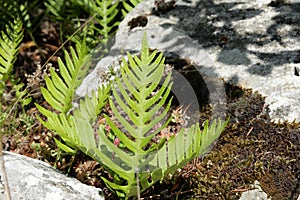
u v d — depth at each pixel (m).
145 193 0.88
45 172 0.85
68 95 0.89
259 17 1.08
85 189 0.84
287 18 1.07
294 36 1.04
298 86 0.96
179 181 0.89
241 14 1.10
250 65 1.01
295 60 1.00
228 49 1.04
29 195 0.81
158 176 0.84
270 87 0.97
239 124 0.93
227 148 0.91
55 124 0.85
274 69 0.99
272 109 0.94
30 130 1.00
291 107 0.94
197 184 0.89
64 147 0.89
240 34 1.06
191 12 1.13
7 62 0.98
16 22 1.00
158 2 1.15
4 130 1.00
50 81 0.89
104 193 0.90
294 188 0.86
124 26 1.14
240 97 0.97
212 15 1.11
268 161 0.89
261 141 0.91
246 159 0.89
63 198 0.81
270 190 0.86
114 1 1.26
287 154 0.89
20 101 1.06
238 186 0.87
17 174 0.83
